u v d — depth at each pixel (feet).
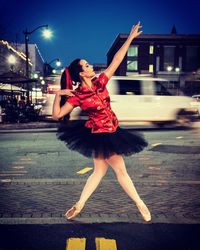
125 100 45.50
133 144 12.24
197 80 159.74
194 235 11.91
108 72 12.23
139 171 22.31
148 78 47.34
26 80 65.16
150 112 46.32
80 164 24.79
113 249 10.80
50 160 26.37
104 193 17.12
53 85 46.32
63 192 17.40
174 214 14.03
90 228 12.54
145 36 160.76
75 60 12.26
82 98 11.87
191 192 17.40
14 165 24.49
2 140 38.91
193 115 47.75
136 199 12.71
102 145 12.01
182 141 35.53
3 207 15.01
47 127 54.24
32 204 15.43
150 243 11.26
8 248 10.94
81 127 12.46
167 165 24.12
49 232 12.19
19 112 63.87
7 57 155.43
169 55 162.71
